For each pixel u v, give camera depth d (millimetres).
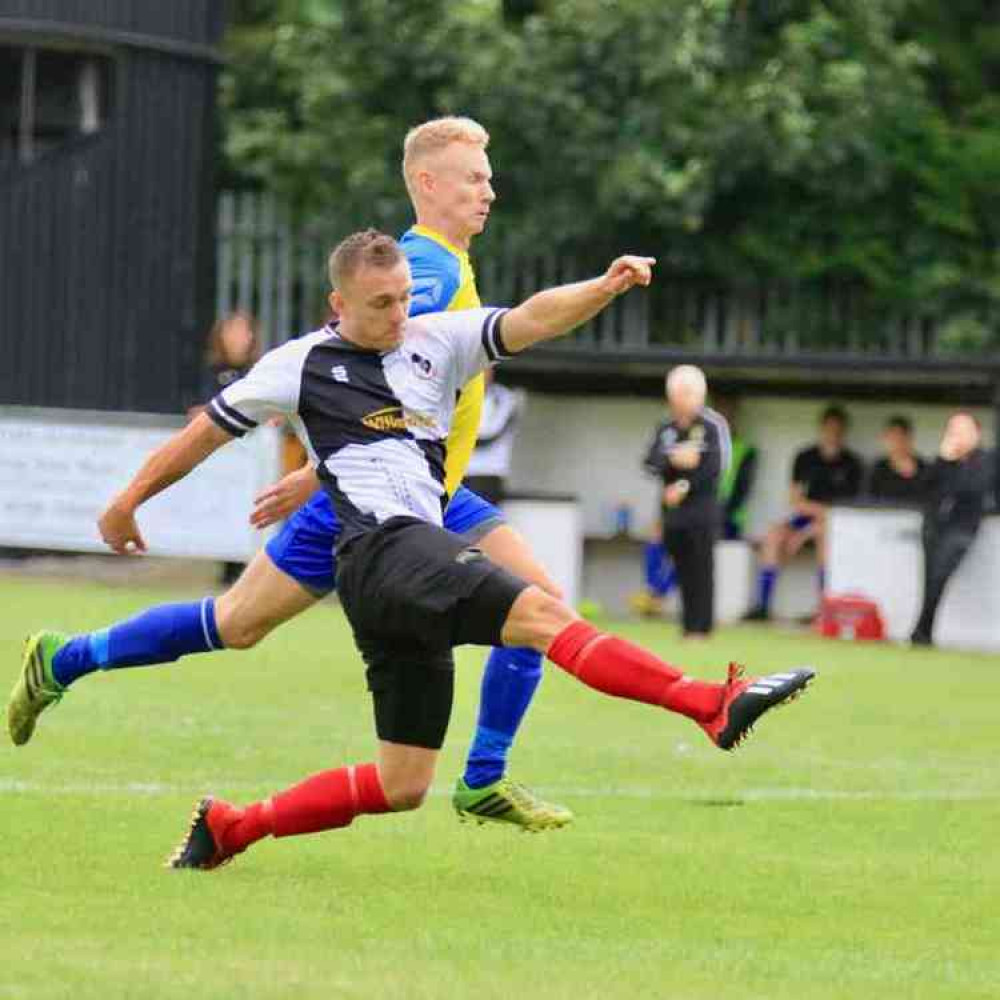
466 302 22453
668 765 29531
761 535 63594
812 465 61406
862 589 57531
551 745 31219
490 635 18609
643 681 18234
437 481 19578
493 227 74188
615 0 74688
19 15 62438
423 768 19547
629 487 64625
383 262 19094
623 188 73062
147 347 63812
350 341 19500
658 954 17797
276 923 18297
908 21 87125
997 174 79500
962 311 77688
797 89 75688
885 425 63406
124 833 22266
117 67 63406
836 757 31172
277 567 20875
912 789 28062
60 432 58312
